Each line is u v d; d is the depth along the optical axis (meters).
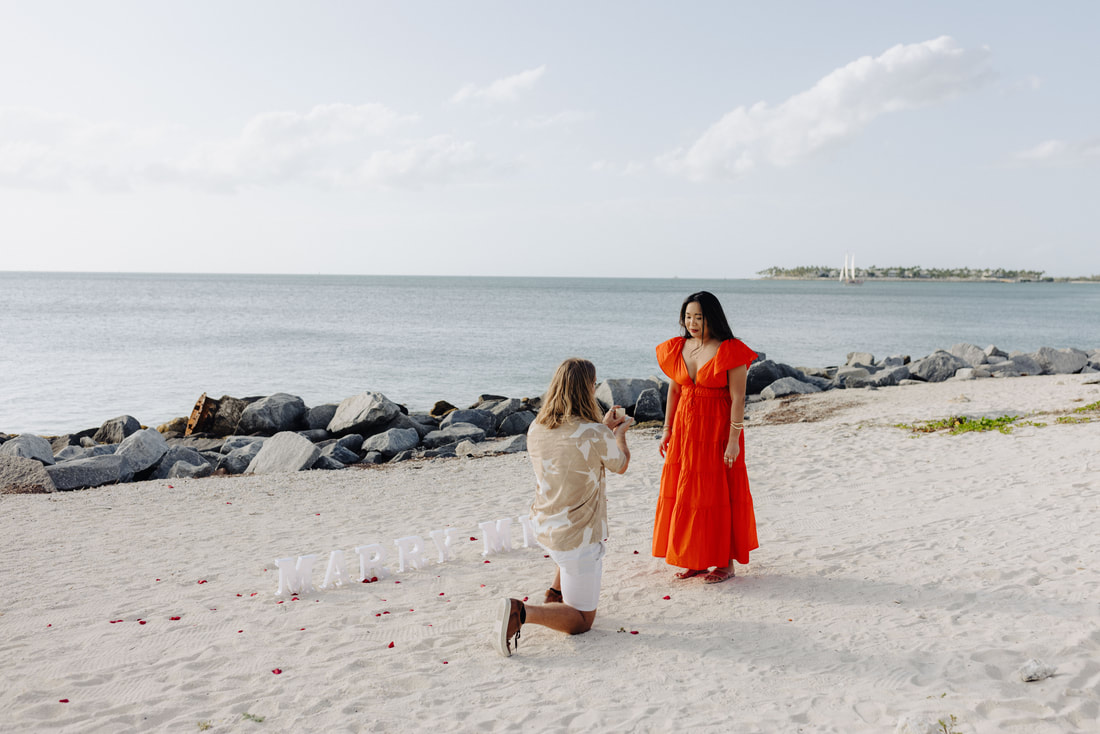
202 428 16.80
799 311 77.25
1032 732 2.90
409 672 3.86
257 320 53.81
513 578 5.61
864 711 3.17
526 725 3.21
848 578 5.04
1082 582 4.55
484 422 16.58
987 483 7.90
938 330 51.50
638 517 7.48
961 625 4.07
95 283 164.12
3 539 7.17
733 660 3.84
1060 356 21.78
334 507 8.53
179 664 4.07
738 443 4.96
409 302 88.81
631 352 35.22
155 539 7.14
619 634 4.29
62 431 18.23
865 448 10.68
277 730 3.26
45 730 3.34
